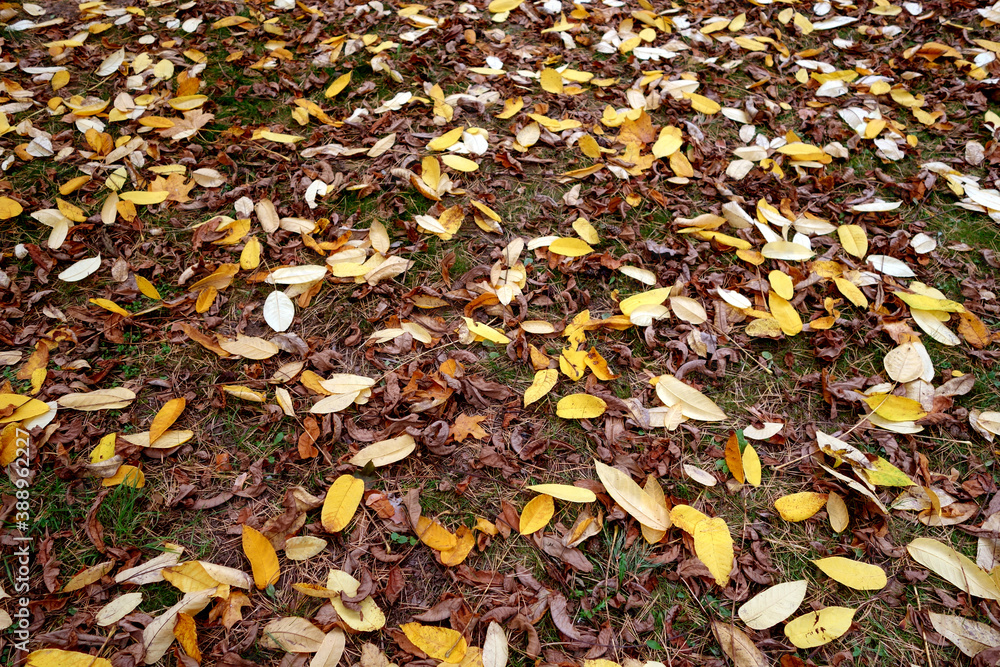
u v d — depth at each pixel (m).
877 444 1.20
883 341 1.32
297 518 1.12
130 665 1.00
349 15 1.95
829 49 1.89
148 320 1.33
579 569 1.08
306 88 1.74
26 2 1.93
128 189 1.52
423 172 1.51
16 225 1.45
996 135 1.63
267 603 1.06
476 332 1.27
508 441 1.20
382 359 1.29
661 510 1.11
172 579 1.06
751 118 1.69
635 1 2.02
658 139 1.60
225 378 1.26
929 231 1.48
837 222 1.49
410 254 1.42
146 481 1.16
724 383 1.27
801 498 1.14
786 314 1.33
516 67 1.82
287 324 1.30
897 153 1.60
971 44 1.86
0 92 1.67
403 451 1.17
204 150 1.60
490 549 1.11
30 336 1.30
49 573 1.07
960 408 1.23
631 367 1.28
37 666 0.99
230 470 1.17
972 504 1.14
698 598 1.07
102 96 1.71
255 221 1.47
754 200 1.53
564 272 1.40
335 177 1.54
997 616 1.05
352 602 1.04
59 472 1.15
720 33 1.94
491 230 1.46
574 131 1.64
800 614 1.07
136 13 1.92
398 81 1.75
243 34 1.89
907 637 1.04
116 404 1.22
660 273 1.40
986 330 1.31
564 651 1.03
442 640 1.01
